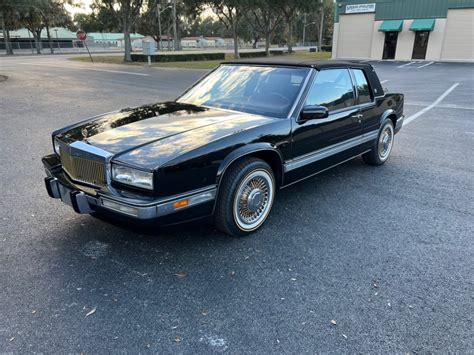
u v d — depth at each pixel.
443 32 31.55
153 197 2.70
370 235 3.55
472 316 2.49
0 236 3.39
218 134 3.14
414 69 24.14
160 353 2.15
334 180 5.07
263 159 3.59
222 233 3.52
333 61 4.49
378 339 2.28
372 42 35.16
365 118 4.88
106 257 3.10
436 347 2.22
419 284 2.82
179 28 64.94
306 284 2.80
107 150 2.87
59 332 2.29
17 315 2.42
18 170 5.19
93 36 80.00
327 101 4.17
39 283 2.75
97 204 2.84
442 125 8.61
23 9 24.95
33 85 15.12
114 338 2.25
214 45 103.62
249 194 3.38
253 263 3.06
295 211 4.05
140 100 11.75
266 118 3.61
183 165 2.78
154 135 3.10
